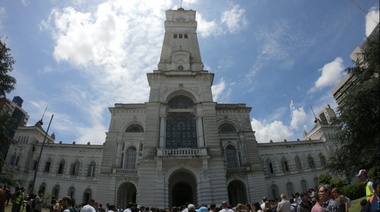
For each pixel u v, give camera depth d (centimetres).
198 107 4831
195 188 4566
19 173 5844
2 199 1062
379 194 1084
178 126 4775
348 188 3281
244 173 5059
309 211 1577
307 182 6328
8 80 3322
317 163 6594
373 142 2719
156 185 3984
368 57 2884
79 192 5894
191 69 5531
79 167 6169
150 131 4516
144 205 3859
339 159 3122
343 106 2975
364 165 2753
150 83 5109
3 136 3300
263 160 6431
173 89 5050
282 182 6231
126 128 5475
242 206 1827
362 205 1327
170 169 4147
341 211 1350
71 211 1522
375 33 2825
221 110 5731
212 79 5275
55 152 6300
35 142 6419
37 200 2023
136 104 5638
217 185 4069
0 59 3281
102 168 4988
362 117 2764
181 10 6706
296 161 6581
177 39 6091
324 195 1303
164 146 4447
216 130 4569
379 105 2647
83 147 6331
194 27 6331
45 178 6016
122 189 5100
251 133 5488
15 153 6138
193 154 4209
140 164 4216
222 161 4256
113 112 5562
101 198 4725
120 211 3319
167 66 5591
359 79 2950
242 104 5856
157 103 4800
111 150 5178
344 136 3055
